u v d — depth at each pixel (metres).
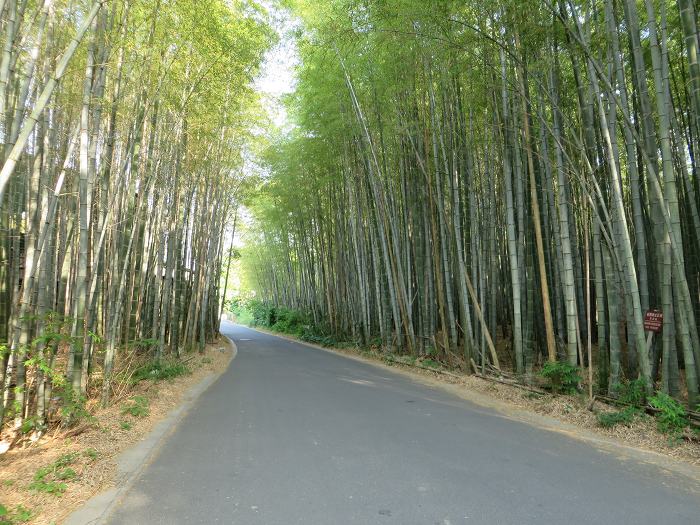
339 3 9.44
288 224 21.78
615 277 5.89
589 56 5.09
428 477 3.47
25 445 4.36
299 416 5.62
